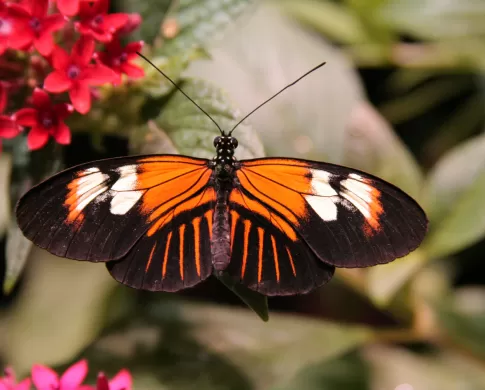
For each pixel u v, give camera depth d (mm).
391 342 380
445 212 341
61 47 307
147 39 319
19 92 307
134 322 361
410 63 386
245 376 353
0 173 356
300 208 294
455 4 377
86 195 289
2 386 296
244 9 318
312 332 359
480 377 372
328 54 361
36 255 388
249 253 293
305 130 352
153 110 306
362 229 290
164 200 295
